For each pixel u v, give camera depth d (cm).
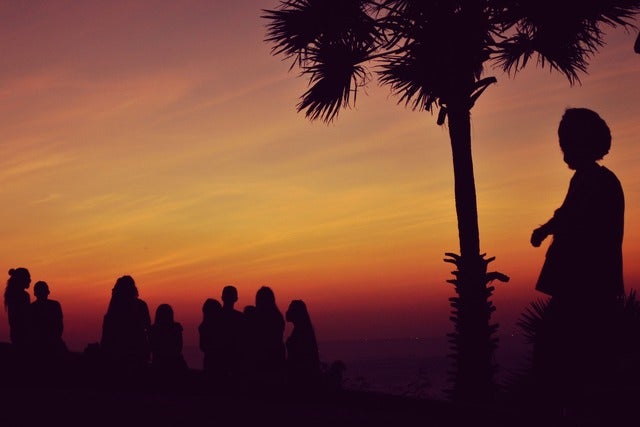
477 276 1231
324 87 1298
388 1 1256
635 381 373
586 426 377
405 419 538
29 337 1057
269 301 992
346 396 629
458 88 1255
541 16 1244
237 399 658
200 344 1002
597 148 399
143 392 705
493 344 1222
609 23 1234
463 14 1244
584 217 385
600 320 378
